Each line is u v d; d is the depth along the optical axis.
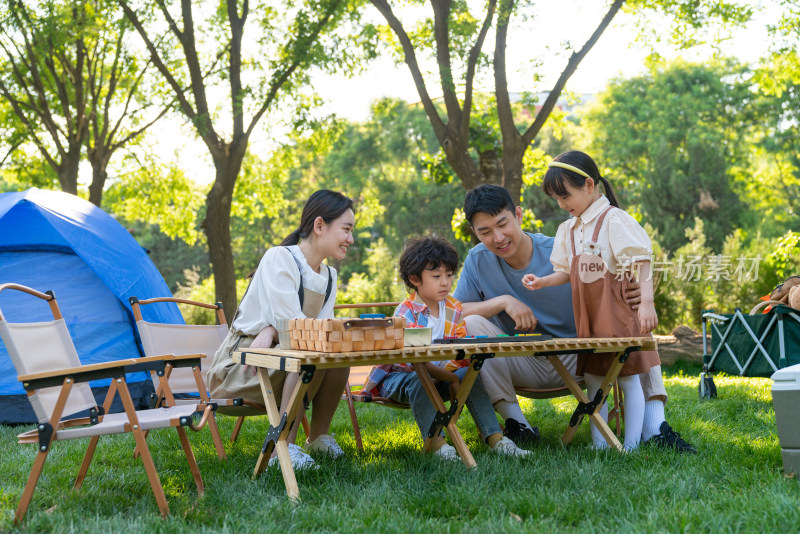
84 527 2.35
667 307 10.06
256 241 35.94
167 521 2.40
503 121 10.28
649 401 3.60
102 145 14.22
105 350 5.81
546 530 2.22
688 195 24.22
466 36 10.65
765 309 5.63
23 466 3.46
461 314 3.73
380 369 3.77
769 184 25.48
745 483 2.74
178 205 18.03
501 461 3.13
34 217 5.98
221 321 4.27
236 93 11.71
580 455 3.27
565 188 3.46
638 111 30.42
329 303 3.46
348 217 3.38
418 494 2.70
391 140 34.50
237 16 11.73
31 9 12.88
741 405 5.14
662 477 2.83
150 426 2.53
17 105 13.52
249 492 2.75
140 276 6.18
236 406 3.23
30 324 2.65
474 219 3.70
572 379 3.52
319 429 3.62
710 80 29.69
